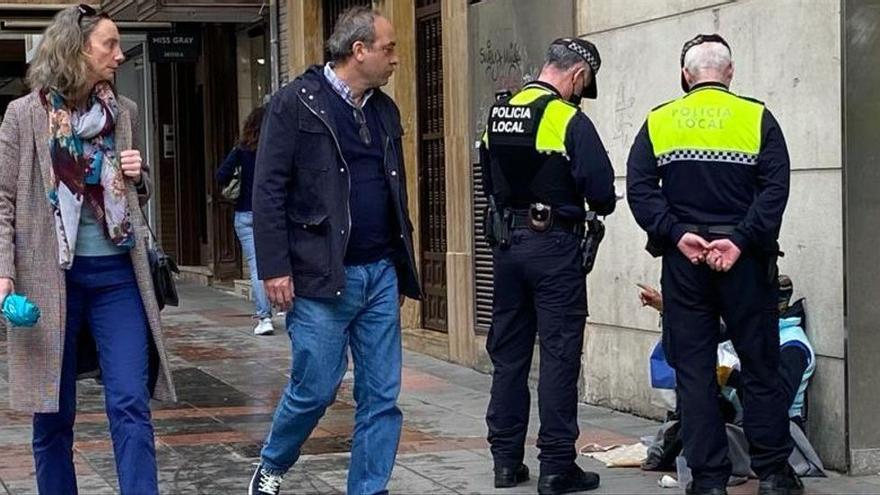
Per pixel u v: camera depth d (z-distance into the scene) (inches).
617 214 327.3
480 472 268.8
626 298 325.4
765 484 236.4
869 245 254.7
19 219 199.2
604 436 302.0
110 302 203.3
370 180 216.4
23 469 278.5
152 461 201.6
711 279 230.5
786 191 225.9
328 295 211.2
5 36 916.0
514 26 370.9
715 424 233.5
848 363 254.5
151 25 715.4
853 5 251.6
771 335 231.6
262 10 618.5
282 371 424.2
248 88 706.2
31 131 199.0
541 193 245.6
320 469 273.7
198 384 398.9
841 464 256.7
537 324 253.9
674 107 232.1
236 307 627.2
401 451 291.3
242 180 497.7
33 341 199.2
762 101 273.9
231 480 265.3
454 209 416.5
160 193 825.5
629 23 318.7
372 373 220.1
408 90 464.8
